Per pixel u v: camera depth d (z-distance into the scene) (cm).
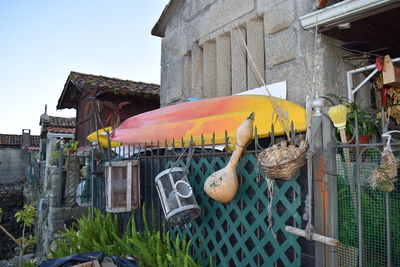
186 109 435
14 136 2670
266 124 335
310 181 211
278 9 479
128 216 454
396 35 413
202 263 318
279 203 246
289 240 233
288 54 460
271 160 208
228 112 383
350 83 418
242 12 549
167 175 304
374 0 326
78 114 1268
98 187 547
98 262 280
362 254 215
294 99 446
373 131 307
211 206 311
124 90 986
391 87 410
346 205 219
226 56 602
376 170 190
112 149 542
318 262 211
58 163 940
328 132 214
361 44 403
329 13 365
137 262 332
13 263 880
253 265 262
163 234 346
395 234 216
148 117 476
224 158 297
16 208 2245
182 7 706
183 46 693
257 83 514
